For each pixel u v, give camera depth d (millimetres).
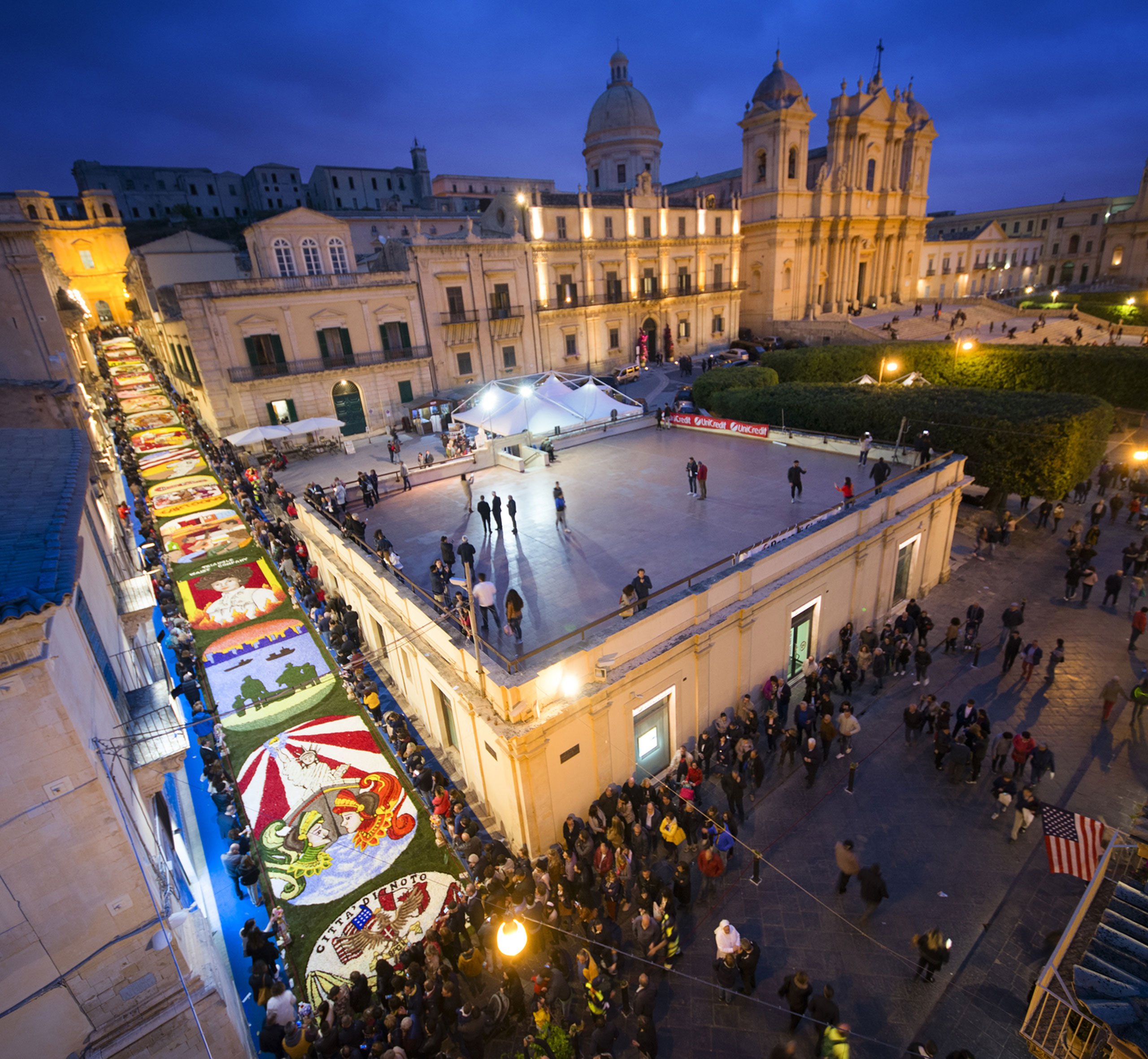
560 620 14383
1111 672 16844
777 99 52531
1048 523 25375
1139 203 77375
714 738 14430
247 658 19078
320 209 90062
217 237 84375
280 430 33156
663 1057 9281
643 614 12961
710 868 11375
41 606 6035
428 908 11703
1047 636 18562
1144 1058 7164
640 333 53562
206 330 34469
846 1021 9625
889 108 58375
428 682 14680
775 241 56031
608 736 12672
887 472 19297
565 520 20125
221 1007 7879
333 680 18031
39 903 6762
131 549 22609
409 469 27000
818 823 13055
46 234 68000
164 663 15281
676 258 54062
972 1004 9727
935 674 17312
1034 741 14398
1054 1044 8289
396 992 9664
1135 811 12789
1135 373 32500
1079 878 10664
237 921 11727
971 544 24062
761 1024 9602
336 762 15305
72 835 6816
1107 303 69625
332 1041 8742
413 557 18281
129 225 83562
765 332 59250
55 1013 7059
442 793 12859
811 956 10562
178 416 44344
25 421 23422
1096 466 27156
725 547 17172
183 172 90312
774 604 15367
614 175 65812
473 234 46938
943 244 78625
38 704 6406
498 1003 9555
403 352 40969
